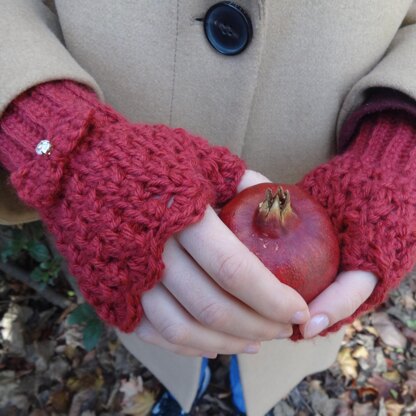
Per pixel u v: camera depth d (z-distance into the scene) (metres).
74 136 0.19
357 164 0.23
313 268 0.20
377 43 0.27
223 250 0.17
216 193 0.22
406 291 0.67
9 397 0.52
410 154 0.24
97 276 0.19
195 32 0.25
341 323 0.22
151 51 0.26
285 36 0.26
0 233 0.52
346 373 0.58
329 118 0.28
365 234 0.21
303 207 0.21
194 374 0.42
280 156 0.31
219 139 0.28
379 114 0.26
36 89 0.22
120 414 0.53
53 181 0.19
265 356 0.39
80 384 0.54
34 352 0.56
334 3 0.25
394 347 0.62
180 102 0.28
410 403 0.56
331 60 0.26
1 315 0.59
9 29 0.23
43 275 0.54
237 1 0.23
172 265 0.18
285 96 0.28
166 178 0.18
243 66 0.25
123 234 0.18
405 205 0.21
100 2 0.26
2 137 0.22
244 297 0.18
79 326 0.59
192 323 0.19
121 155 0.19
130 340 0.46
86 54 0.28
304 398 0.55
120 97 0.29
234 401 0.53
